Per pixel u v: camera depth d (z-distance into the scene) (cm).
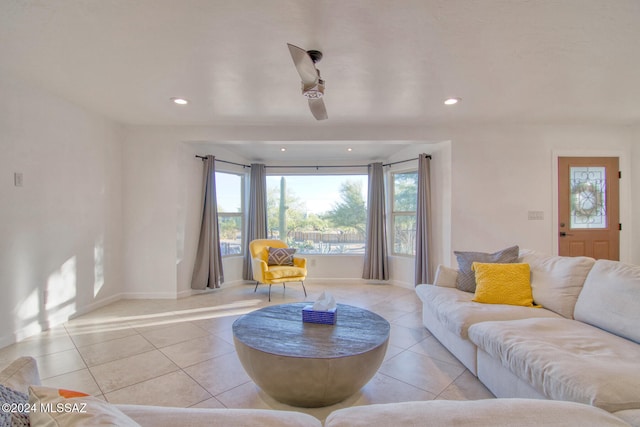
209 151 480
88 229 361
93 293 370
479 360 216
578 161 414
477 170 411
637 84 287
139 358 251
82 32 203
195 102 330
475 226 410
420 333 308
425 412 83
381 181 536
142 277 421
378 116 376
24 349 264
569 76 270
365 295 457
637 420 115
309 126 414
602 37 211
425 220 448
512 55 235
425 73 264
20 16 186
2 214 266
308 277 563
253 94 308
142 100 325
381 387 211
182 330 313
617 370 138
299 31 203
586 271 225
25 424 72
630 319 176
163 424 91
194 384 213
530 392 162
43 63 245
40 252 301
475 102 331
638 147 410
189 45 219
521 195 410
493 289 257
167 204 419
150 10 181
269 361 177
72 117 336
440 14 186
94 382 215
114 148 403
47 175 307
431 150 456
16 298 278
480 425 76
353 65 249
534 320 207
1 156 265
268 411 101
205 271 457
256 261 464
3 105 267
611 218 414
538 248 410
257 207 545
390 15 187
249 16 187
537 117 382
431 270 447
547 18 190
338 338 198
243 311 377
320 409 187
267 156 552
